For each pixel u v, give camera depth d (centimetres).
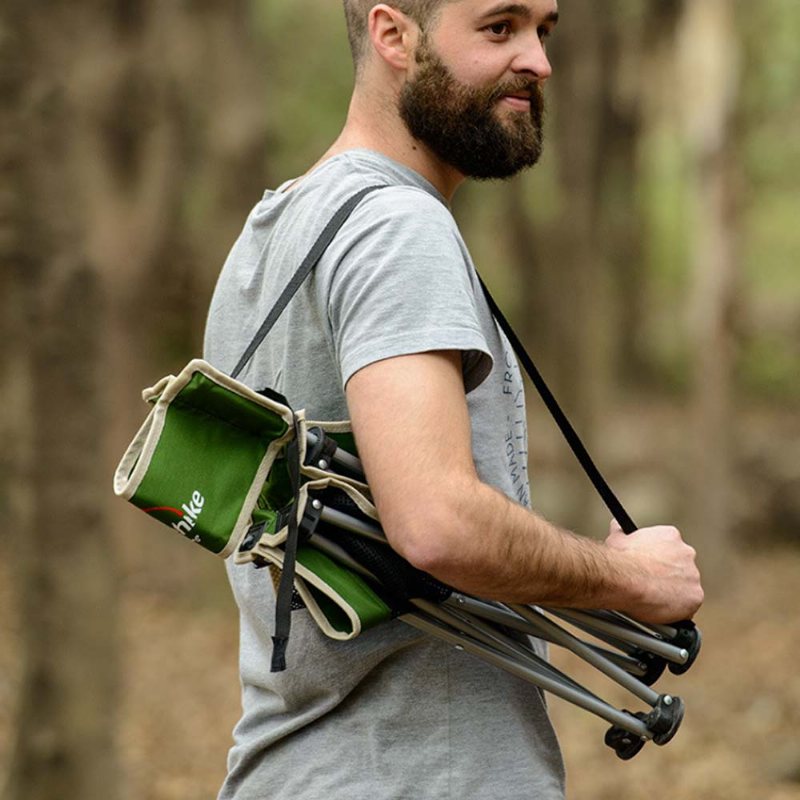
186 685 1780
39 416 883
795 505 2933
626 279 4081
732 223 2384
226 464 340
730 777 1421
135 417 2252
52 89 862
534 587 339
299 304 363
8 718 1465
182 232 2703
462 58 370
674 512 2742
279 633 335
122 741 928
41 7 859
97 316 892
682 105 2438
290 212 383
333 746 369
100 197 2184
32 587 896
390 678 368
